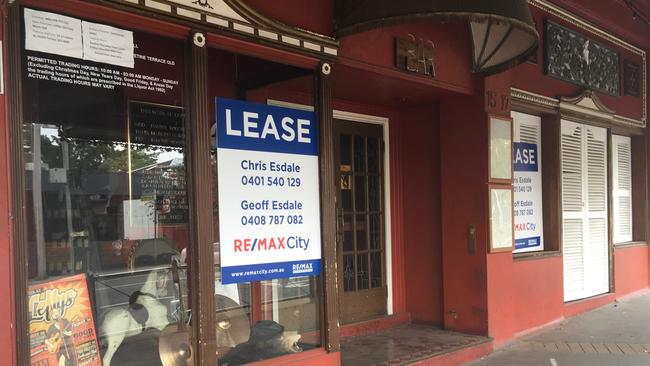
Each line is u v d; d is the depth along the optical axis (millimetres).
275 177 3883
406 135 6336
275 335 3906
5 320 2645
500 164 5793
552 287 6793
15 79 2732
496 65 5301
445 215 5922
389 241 6160
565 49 7223
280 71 4234
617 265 8359
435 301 6086
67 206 3090
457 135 5836
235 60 4062
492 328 5645
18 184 2717
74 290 3104
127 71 3299
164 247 3457
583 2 7285
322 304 4074
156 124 3430
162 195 3459
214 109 3619
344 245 5730
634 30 8547
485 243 5629
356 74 4656
